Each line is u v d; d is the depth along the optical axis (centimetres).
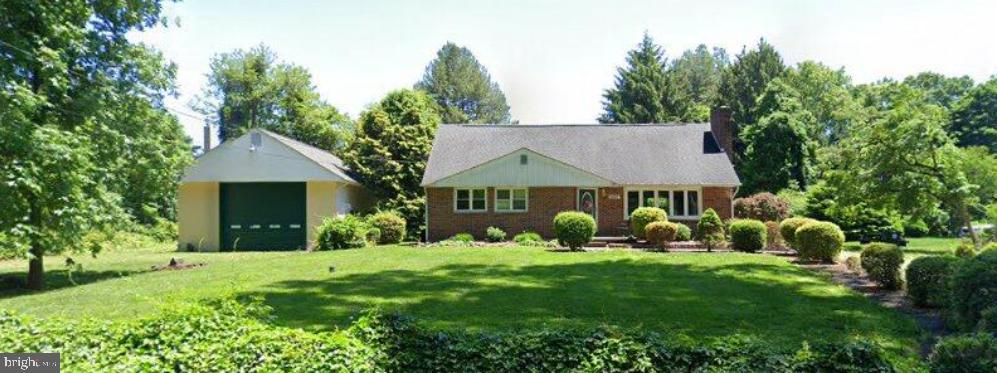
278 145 2922
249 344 568
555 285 1315
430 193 2852
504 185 2777
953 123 4662
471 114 7006
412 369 568
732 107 5312
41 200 1455
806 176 3959
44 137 1370
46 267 2061
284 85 5316
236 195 2991
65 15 1522
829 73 5522
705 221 2331
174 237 3344
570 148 3081
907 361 588
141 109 1738
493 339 579
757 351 533
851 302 1098
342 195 3083
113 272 1820
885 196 2033
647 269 1602
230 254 2517
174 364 559
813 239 1762
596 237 2681
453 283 1349
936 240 3044
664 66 5838
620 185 2780
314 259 1902
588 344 560
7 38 1383
